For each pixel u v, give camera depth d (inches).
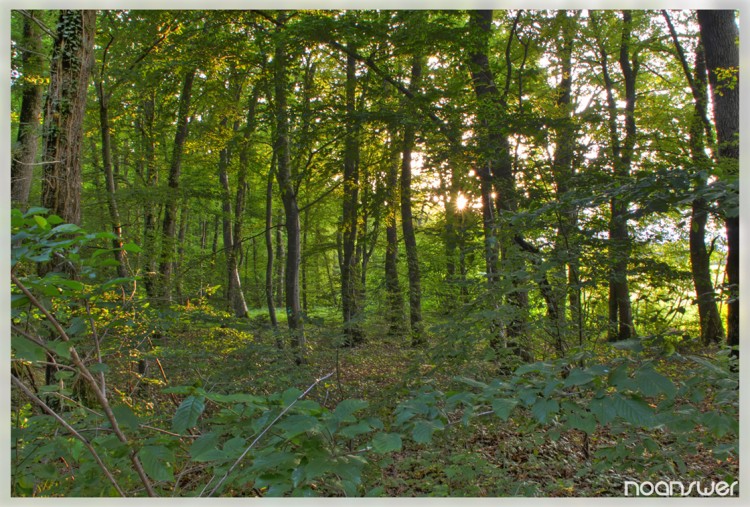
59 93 208.1
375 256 725.9
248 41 382.6
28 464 75.8
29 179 266.2
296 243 391.2
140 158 482.9
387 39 311.1
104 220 366.9
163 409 150.9
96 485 74.6
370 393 201.8
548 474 152.7
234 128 511.8
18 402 104.7
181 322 188.7
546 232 177.8
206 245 914.7
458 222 373.7
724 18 289.4
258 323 259.4
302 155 383.9
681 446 107.4
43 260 55.7
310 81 440.1
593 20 440.5
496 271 177.8
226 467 81.7
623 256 163.2
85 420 86.2
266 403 75.9
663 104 444.5
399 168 444.1
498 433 175.8
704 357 91.5
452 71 355.9
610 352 137.2
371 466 115.4
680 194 87.4
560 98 467.2
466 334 156.8
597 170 207.9
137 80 340.5
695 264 374.0
